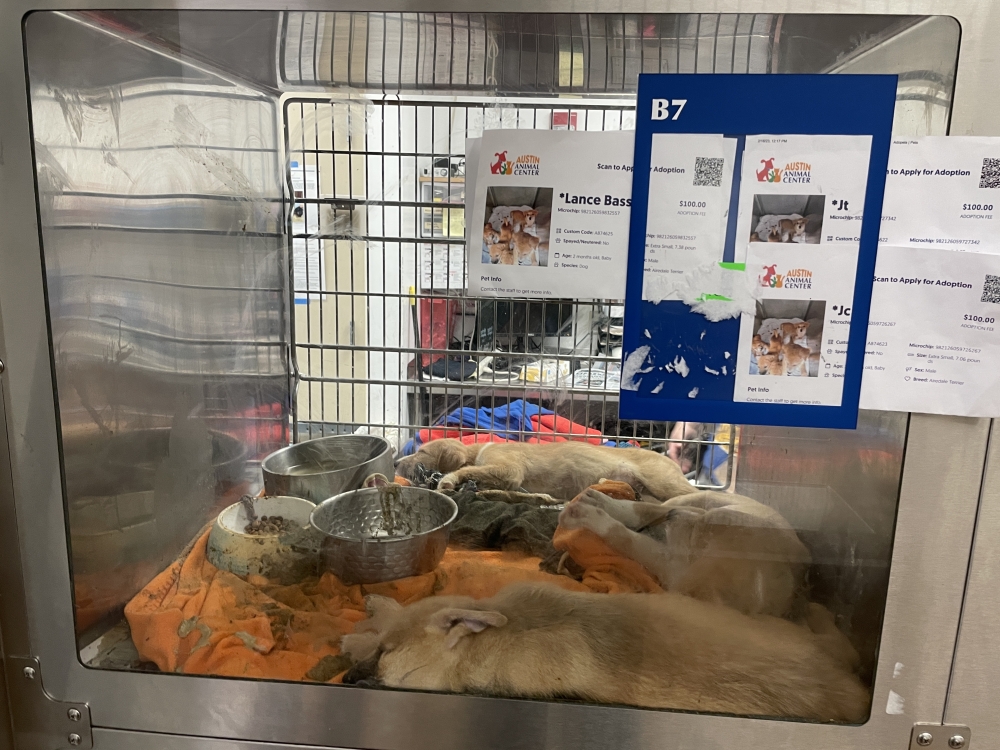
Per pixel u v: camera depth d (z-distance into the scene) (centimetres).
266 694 72
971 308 60
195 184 90
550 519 86
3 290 67
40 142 66
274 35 68
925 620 66
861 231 61
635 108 63
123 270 78
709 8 58
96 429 75
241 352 99
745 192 62
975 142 58
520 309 84
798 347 64
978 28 56
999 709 67
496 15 61
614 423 85
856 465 70
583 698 70
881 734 68
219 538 87
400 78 78
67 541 71
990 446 62
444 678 71
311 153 89
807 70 61
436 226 85
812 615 74
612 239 65
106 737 75
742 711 69
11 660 74
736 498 83
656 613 73
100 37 69
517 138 64
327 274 93
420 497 90
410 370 92
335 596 79
